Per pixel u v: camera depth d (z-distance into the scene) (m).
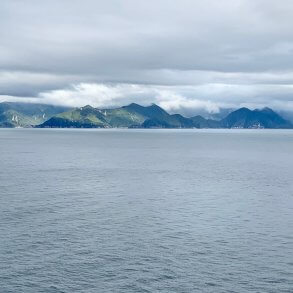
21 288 40.78
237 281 43.03
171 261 48.16
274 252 51.62
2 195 84.00
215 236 57.81
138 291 40.62
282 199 83.88
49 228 60.09
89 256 49.22
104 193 88.50
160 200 81.88
